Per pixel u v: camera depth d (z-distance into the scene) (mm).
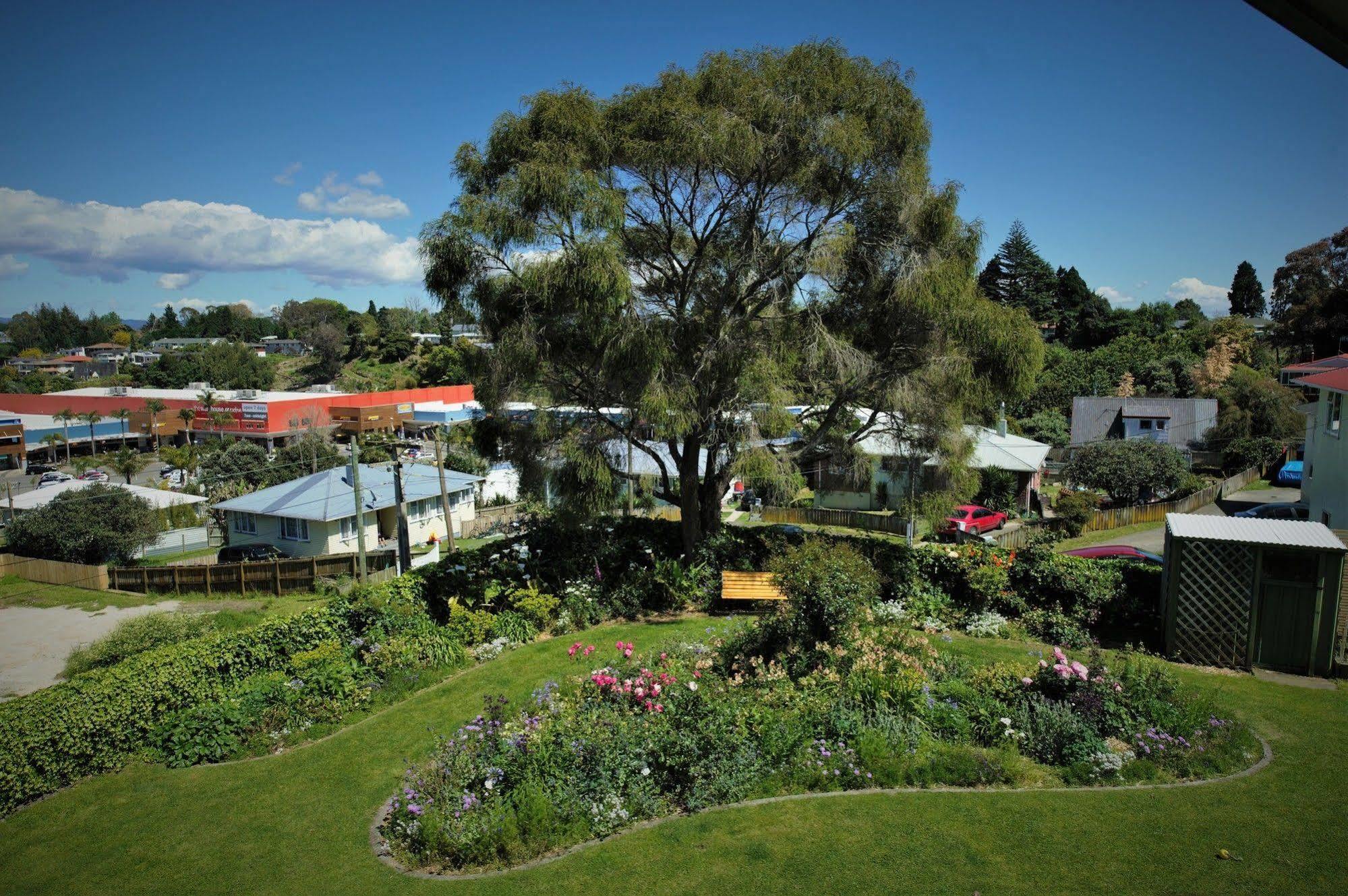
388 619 11945
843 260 13133
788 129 12742
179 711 9531
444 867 6352
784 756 7164
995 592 11633
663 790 6984
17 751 8164
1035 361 12812
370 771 8281
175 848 7055
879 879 5566
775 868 5789
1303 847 5598
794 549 9742
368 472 31828
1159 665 8562
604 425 14375
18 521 28344
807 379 14336
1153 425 42562
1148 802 6316
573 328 12930
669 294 14797
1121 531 25703
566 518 13930
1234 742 7152
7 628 20875
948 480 13805
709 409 13953
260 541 29297
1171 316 79688
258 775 8422
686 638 11516
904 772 6887
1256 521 10008
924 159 13594
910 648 9188
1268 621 9211
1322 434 20484
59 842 7305
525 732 7691
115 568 25719
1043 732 7242
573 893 5746
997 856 5723
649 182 13688
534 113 12828
